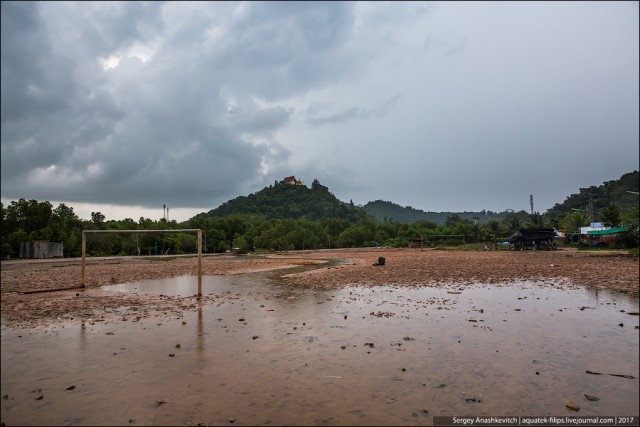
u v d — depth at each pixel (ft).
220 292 65.36
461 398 21.88
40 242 201.05
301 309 48.14
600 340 32.35
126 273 104.78
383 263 123.65
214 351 30.76
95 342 33.99
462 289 64.34
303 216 629.92
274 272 105.50
